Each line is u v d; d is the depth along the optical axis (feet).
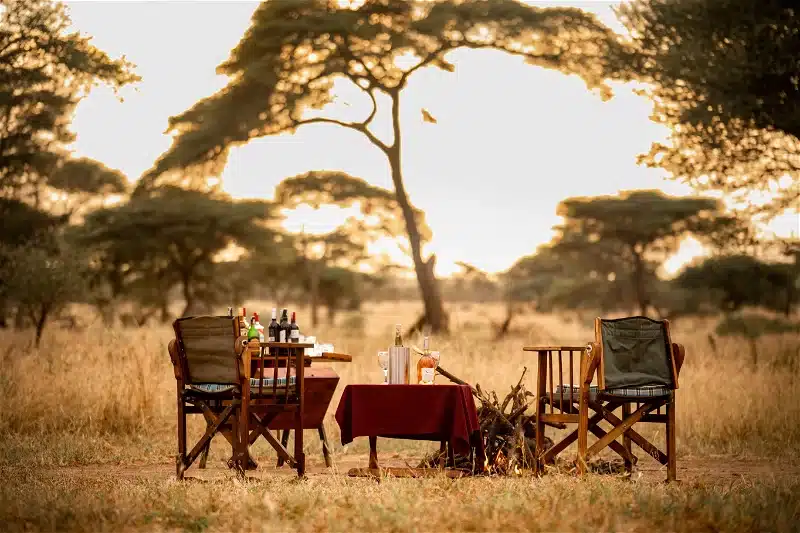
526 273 266.77
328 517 30.55
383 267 195.72
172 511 31.83
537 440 42.32
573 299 243.60
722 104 89.51
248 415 40.29
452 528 29.94
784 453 51.49
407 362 42.50
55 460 48.44
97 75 111.96
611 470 44.68
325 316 269.64
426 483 37.40
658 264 229.04
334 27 137.18
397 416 40.78
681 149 96.02
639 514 31.68
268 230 184.85
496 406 46.21
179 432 40.22
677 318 218.59
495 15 138.31
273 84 140.87
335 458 51.29
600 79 139.85
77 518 31.01
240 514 31.45
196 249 181.57
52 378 60.75
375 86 152.46
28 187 172.04
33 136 150.30
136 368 61.31
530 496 33.50
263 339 45.24
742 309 174.40
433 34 139.74
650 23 92.89
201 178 149.59
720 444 54.54
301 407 40.09
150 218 173.47
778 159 94.58
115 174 195.83
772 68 86.79
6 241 154.10
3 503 33.24
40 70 113.60
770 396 60.95
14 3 108.27
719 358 87.86
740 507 32.45
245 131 144.15
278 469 46.85
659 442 54.75
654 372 40.37
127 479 41.32
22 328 112.06
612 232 202.90
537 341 116.16
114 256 173.27
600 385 39.93
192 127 145.38
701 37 90.02
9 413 55.57
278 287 255.91
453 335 91.20
